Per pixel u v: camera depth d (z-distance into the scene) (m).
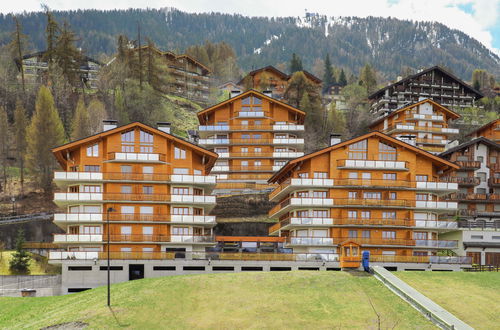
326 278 63.31
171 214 82.00
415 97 172.88
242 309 55.34
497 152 112.12
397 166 86.31
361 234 85.44
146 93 154.88
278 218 100.12
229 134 123.19
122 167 82.50
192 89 195.50
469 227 90.12
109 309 55.25
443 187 86.75
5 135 124.88
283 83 186.62
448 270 80.19
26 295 71.50
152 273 76.62
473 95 175.88
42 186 116.69
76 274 75.62
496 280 66.25
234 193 112.25
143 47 173.25
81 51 161.12
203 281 62.16
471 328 51.06
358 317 53.59
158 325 52.06
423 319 53.19
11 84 153.12
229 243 87.25
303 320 52.94
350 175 86.62
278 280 62.56
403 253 84.94
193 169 85.00
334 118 159.88
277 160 121.38
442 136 140.50
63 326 52.50
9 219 104.12
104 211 80.94
